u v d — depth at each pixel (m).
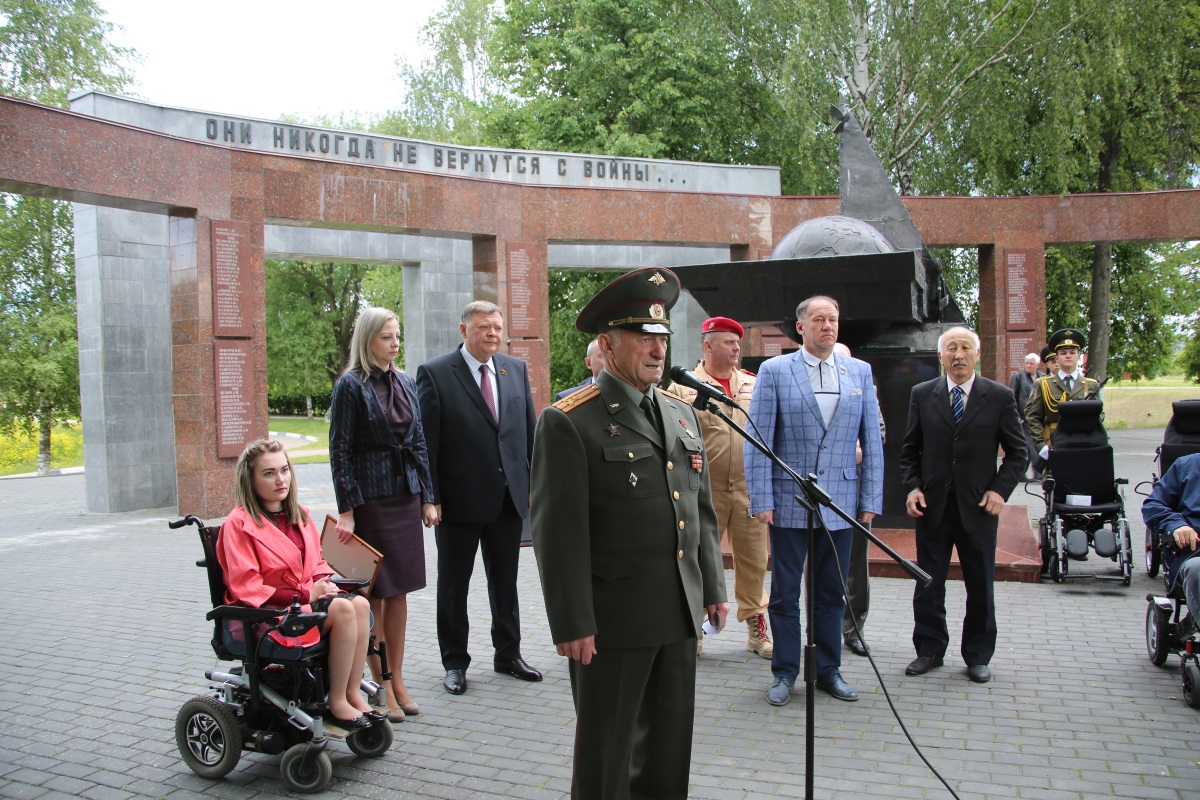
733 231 15.51
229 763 3.94
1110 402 34.97
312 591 4.14
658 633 3.08
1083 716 4.54
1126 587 7.34
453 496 5.16
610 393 3.21
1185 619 5.13
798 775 3.89
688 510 3.23
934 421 5.24
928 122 21.30
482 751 4.24
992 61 20.64
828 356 5.09
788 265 7.02
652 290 3.17
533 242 14.41
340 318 40.31
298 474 19.39
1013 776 3.85
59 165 10.23
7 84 22.19
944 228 16.03
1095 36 20.14
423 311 19.09
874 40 21.42
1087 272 24.70
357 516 4.67
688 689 3.23
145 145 11.04
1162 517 5.31
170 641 6.24
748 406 5.78
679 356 20.38
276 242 17.38
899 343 8.71
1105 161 23.92
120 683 5.33
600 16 23.14
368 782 3.92
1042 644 5.81
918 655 5.32
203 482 11.76
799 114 20.66
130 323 13.53
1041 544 7.82
